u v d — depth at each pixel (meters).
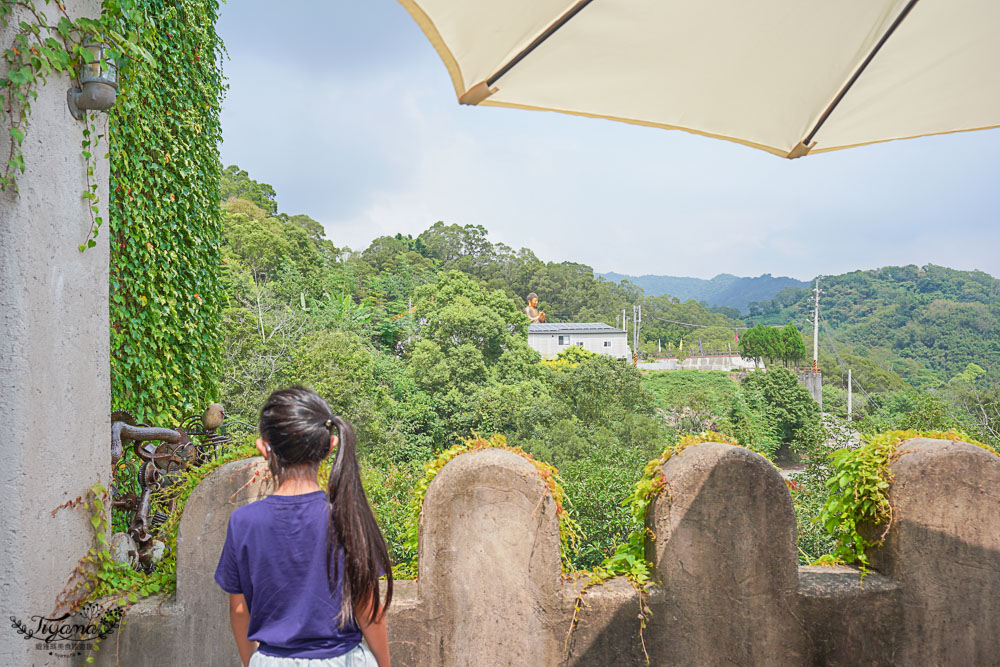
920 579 2.56
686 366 89.19
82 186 2.54
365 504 1.67
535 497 2.42
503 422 39.59
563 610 2.43
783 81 2.00
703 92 2.04
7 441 2.18
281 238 55.09
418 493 2.71
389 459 28.02
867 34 1.82
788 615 2.50
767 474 2.50
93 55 2.50
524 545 2.43
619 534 10.95
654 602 2.47
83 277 2.55
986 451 2.62
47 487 2.32
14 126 2.22
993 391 26.05
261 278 52.72
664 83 1.99
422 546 2.41
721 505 2.48
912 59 1.93
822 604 2.51
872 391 94.00
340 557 1.60
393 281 89.06
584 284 149.62
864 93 2.06
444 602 2.42
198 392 7.17
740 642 2.48
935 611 2.56
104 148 2.69
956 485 2.58
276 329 28.05
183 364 6.77
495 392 41.19
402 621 2.41
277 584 1.59
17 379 2.20
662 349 142.12
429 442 38.22
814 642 2.51
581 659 2.44
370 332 51.25
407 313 60.44
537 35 1.73
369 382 29.86
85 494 2.53
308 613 1.58
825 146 2.33
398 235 144.38
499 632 2.42
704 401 42.69
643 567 2.54
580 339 87.88
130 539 2.89
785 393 53.22
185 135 6.79
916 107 2.14
